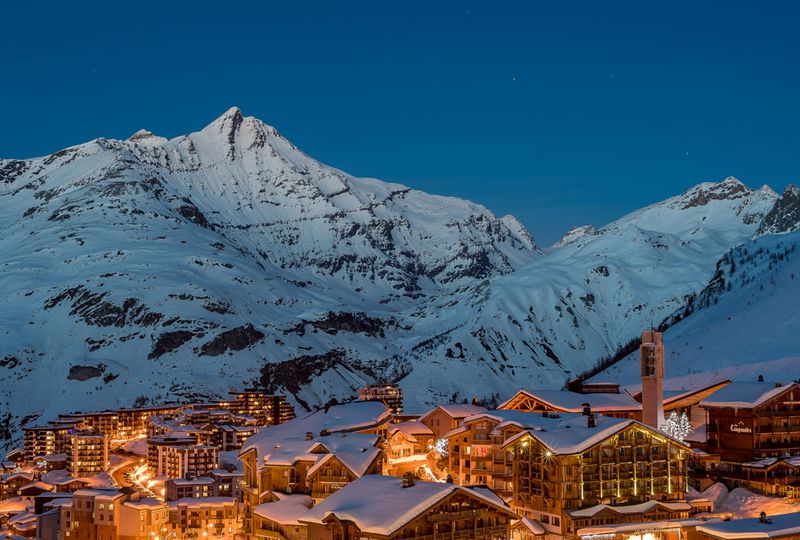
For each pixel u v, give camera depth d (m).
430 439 183.50
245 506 150.38
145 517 173.62
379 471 134.25
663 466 127.75
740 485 147.62
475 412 185.12
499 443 145.50
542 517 124.38
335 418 168.75
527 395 172.12
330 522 106.19
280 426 170.50
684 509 124.62
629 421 125.19
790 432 152.00
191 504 178.12
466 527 106.19
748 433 149.62
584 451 121.19
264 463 141.50
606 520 120.69
